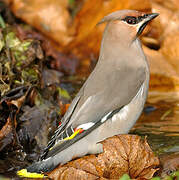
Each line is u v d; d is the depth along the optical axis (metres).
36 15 15.84
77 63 15.04
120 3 15.62
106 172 8.86
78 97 9.37
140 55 9.77
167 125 10.95
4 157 9.83
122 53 9.69
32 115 10.69
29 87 10.91
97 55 15.52
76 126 8.96
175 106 12.14
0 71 10.72
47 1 16.31
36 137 10.40
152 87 13.39
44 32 15.70
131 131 10.64
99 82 9.36
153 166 8.84
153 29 14.44
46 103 11.13
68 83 13.38
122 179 7.93
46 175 8.88
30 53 11.54
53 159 8.96
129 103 9.30
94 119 9.05
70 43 15.63
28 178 8.83
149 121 11.20
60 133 8.94
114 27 9.75
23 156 9.90
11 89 10.77
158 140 10.13
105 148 8.95
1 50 11.20
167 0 15.30
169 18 14.76
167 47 14.34
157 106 12.12
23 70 11.27
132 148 8.95
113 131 9.25
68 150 9.02
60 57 15.05
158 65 13.80
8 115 10.35
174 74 13.45
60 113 10.97
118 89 9.27
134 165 8.88
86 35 15.76
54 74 12.15
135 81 9.39
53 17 15.96
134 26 9.72
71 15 16.20
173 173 8.68
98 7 15.88
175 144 9.91
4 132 10.11
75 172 8.80
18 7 15.91
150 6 15.17
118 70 9.49
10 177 8.90
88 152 9.15
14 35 11.85
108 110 9.15
